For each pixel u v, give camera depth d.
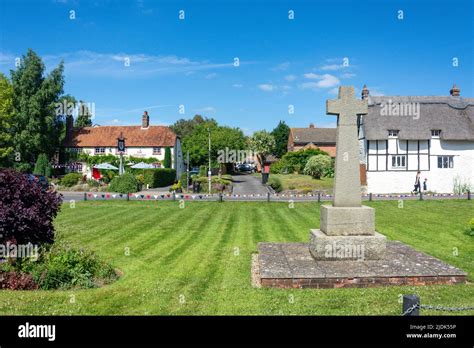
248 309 7.38
